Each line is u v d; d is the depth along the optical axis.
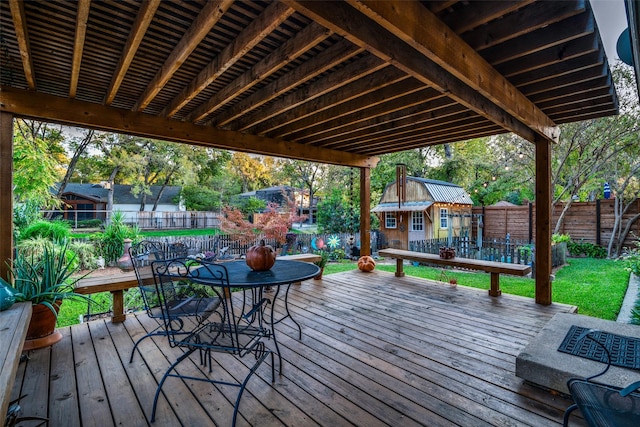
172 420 1.86
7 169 2.84
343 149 5.70
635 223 8.40
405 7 1.64
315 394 2.12
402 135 4.67
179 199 23.83
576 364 2.10
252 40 2.01
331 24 1.68
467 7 1.91
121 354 2.68
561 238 8.23
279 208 11.40
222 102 3.14
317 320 3.49
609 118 7.69
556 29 2.06
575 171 9.12
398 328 3.26
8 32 2.19
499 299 4.23
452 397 2.07
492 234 10.84
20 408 1.91
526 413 1.90
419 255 5.31
